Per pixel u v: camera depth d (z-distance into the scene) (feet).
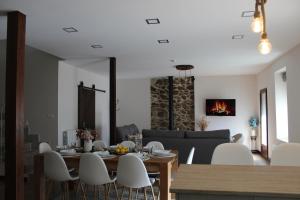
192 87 31.45
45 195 13.23
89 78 27.35
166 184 10.55
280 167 7.58
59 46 16.74
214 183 6.02
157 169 10.80
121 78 32.96
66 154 12.54
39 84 21.53
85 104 25.94
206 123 30.66
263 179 6.30
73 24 12.55
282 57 19.38
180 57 20.13
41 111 21.44
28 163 18.56
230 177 6.51
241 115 30.22
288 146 9.63
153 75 30.50
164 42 15.75
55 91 21.22
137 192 13.78
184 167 7.63
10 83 10.71
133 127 28.09
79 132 14.02
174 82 31.96
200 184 5.95
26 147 19.43
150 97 32.73
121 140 23.11
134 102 33.12
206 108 30.68
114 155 12.25
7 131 10.64
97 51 18.13
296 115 16.58
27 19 11.82
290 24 12.40
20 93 10.87
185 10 10.83
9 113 10.65
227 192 5.46
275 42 15.62
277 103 21.24
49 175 11.82
